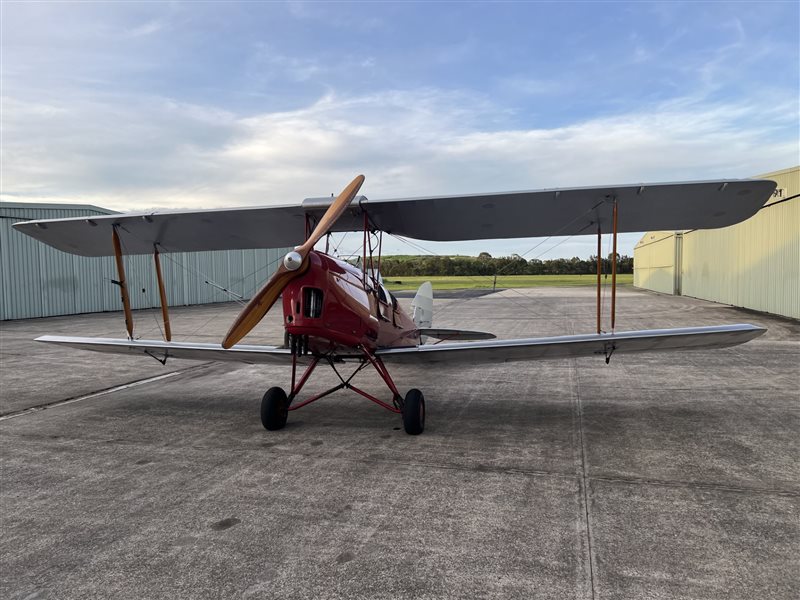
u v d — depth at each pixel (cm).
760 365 802
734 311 1728
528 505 317
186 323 1594
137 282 2258
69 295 1966
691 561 250
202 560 257
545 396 626
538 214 520
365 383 725
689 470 373
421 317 884
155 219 536
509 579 236
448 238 618
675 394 621
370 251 536
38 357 980
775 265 1580
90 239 614
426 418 530
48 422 529
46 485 361
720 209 500
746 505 313
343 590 229
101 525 298
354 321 466
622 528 285
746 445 427
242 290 2897
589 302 2331
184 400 630
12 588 234
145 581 239
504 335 1223
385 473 375
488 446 435
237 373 818
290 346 482
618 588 228
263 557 259
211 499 333
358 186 474
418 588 230
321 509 315
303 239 617
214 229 575
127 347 564
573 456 406
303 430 493
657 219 532
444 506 317
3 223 1750
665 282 3322
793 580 233
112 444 454
